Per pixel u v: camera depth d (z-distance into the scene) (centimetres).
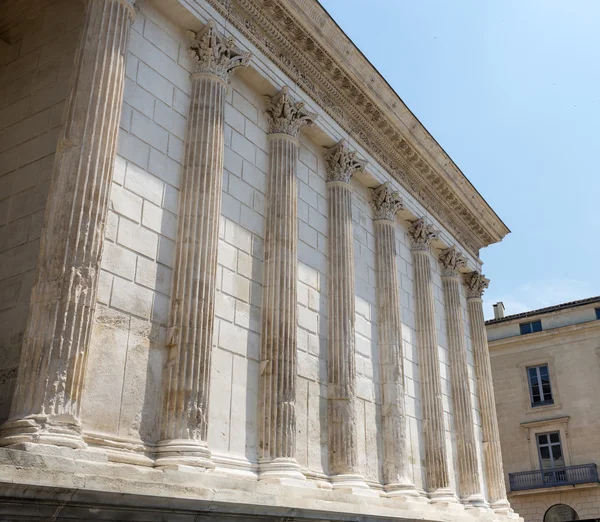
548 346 5056
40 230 1443
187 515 1216
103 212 1353
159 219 1554
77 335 1241
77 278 1268
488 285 3319
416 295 2677
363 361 2222
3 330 1397
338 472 1906
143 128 1573
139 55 1616
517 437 4997
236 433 1617
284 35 2092
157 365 1460
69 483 1048
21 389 1197
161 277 1521
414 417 2439
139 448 1370
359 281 2323
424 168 2823
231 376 1644
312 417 1897
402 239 2706
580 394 4834
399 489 2122
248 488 1472
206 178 1642
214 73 1758
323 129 2219
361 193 2483
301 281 2008
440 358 2800
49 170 1496
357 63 2347
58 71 1611
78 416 1212
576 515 4656
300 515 1472
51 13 1708
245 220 1822
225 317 1670
